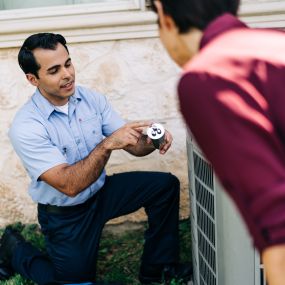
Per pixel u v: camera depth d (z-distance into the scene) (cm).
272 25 302
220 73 104
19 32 304
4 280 282
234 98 101
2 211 328
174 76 312
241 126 99
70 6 303
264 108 103
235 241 185
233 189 100
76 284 249
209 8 115
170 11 117
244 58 107
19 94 315
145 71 312
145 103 316
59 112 243
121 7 300
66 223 248
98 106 257
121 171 320
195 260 244
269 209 96
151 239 264
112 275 280
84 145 249
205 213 213
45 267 264
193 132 105
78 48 309
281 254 95
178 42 121
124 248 305
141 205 263
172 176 263
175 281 264
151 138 230
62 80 232
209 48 111
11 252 280
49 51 228
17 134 235
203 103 102
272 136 100
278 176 96
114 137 225
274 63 107
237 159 98
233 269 190
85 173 227
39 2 316
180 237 306
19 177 323
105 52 310
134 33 305
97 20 300
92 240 253
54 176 231
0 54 310
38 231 323
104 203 259
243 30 115
